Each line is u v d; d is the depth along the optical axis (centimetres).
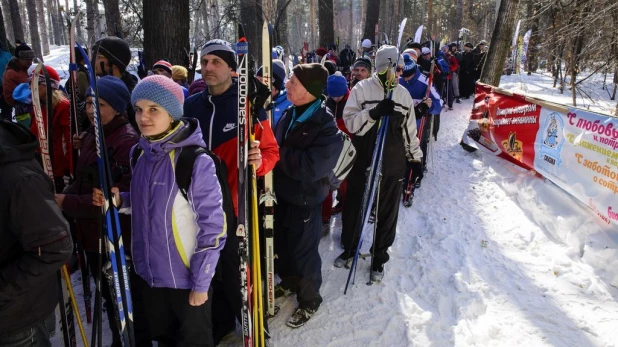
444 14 3572
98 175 191
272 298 274
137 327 238
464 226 441
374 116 306
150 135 183
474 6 3453
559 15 781
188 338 209
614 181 349
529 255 376
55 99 304
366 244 397
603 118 371
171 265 193
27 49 434
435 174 612
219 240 189
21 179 151
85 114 288
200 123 252
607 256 331
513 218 446
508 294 317
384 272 354
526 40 927
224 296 270
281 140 277
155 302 205
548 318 287
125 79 328
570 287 320
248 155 210
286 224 279
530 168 509
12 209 150
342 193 422
